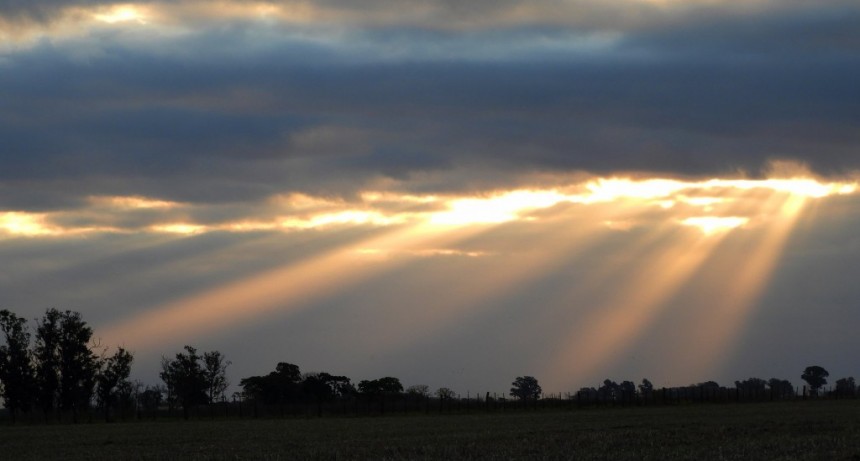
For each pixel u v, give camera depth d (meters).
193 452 47.81
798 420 60.66
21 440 63.47
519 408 120.00
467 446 44.91
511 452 40.94
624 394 129.88
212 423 91.75
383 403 122.06
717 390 131.75
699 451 39.53
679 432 51.66
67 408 128.38
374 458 40.25
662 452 39.50
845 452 37.97
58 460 45.59
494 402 125.44
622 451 40.34
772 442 43.19
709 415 75.31
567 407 120.38
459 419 84.62
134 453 48.59
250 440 56.53
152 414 121.25
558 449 42.06
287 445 50.47
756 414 74.31
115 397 131.12
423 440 50.62
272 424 83.88
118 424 96.56
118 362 131.12
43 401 127.31
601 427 59.28
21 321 127.75
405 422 80.00
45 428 86.50
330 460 40.28
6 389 125.06
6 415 131.38
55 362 127.50
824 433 48.50
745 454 38.09
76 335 128.88
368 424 77.56
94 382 129.88
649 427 57.53
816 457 36.44
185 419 111.38
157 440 59.41
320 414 113.44
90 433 72.56
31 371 126.75
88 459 45.62
